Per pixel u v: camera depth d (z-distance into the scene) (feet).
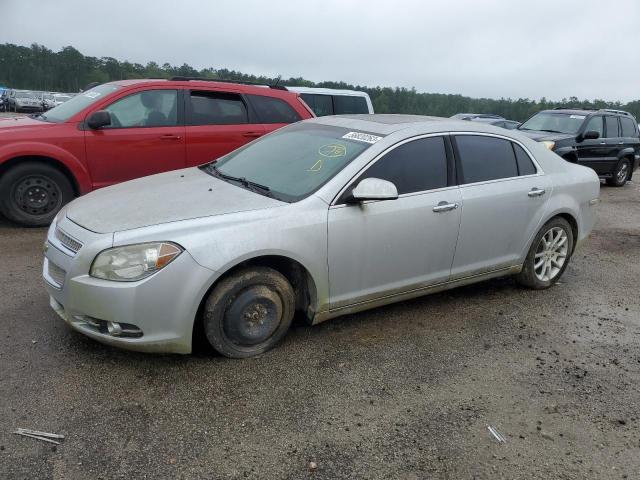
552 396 11.16
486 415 10.34
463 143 14.55
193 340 12.02
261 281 11.39
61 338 11.99
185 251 10.40
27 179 20.44
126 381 10.55
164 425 9.36
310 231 11.64
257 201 11.87
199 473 8.33
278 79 27.17
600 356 13.05
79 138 20.68
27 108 153.38
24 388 10.09
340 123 14.89
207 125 23.30
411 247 13.28
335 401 10.41
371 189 11.86
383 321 14.12
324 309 12.44
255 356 11.85
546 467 9.05
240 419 9.67
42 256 17.53
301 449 9.03
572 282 18.38
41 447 8.62
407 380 11.36
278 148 14.64
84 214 11.61
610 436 9.99
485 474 8.78
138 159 21.95
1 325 12.42
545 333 14.12
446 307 15.34
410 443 9.37
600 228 27.63
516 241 15.69
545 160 16.53
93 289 10.23
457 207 13.88
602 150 40.24
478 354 12.72
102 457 8.51
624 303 16.69
